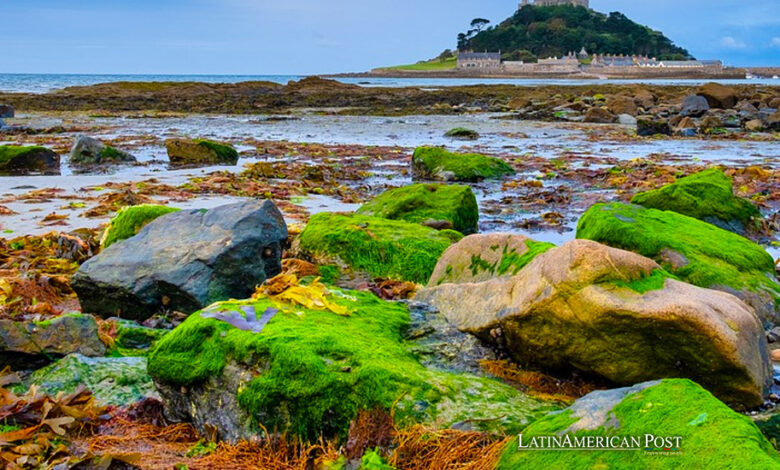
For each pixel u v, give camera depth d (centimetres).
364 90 7800
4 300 685
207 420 412
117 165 1964
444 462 347
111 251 681
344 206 1313
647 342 439
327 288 562
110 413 437
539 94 5900
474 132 2975
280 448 383
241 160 2117
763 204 1326
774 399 460
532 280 490
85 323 528
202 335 435
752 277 688
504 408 390
